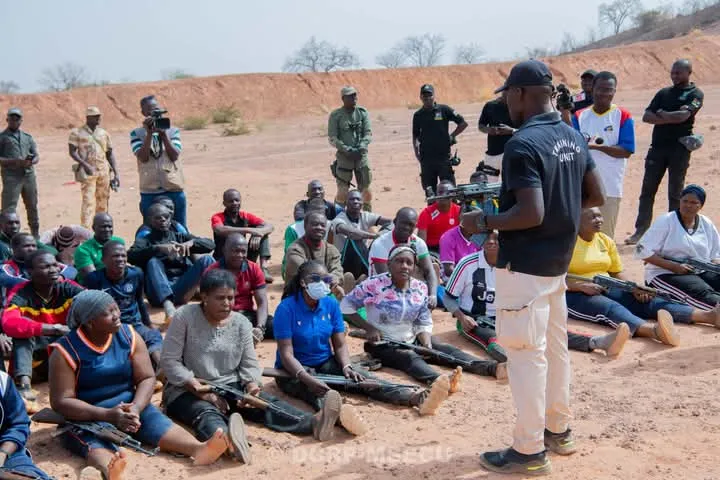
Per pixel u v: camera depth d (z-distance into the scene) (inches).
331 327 255.1
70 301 267.4
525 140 178.7
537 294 185.6
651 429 220.7
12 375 255.3
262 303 309.1
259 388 235.0
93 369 213.5
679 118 411.8
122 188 755.4
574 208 186.1
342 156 481.7
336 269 329.7
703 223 331.3
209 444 203.5
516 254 185.3
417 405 241.1
